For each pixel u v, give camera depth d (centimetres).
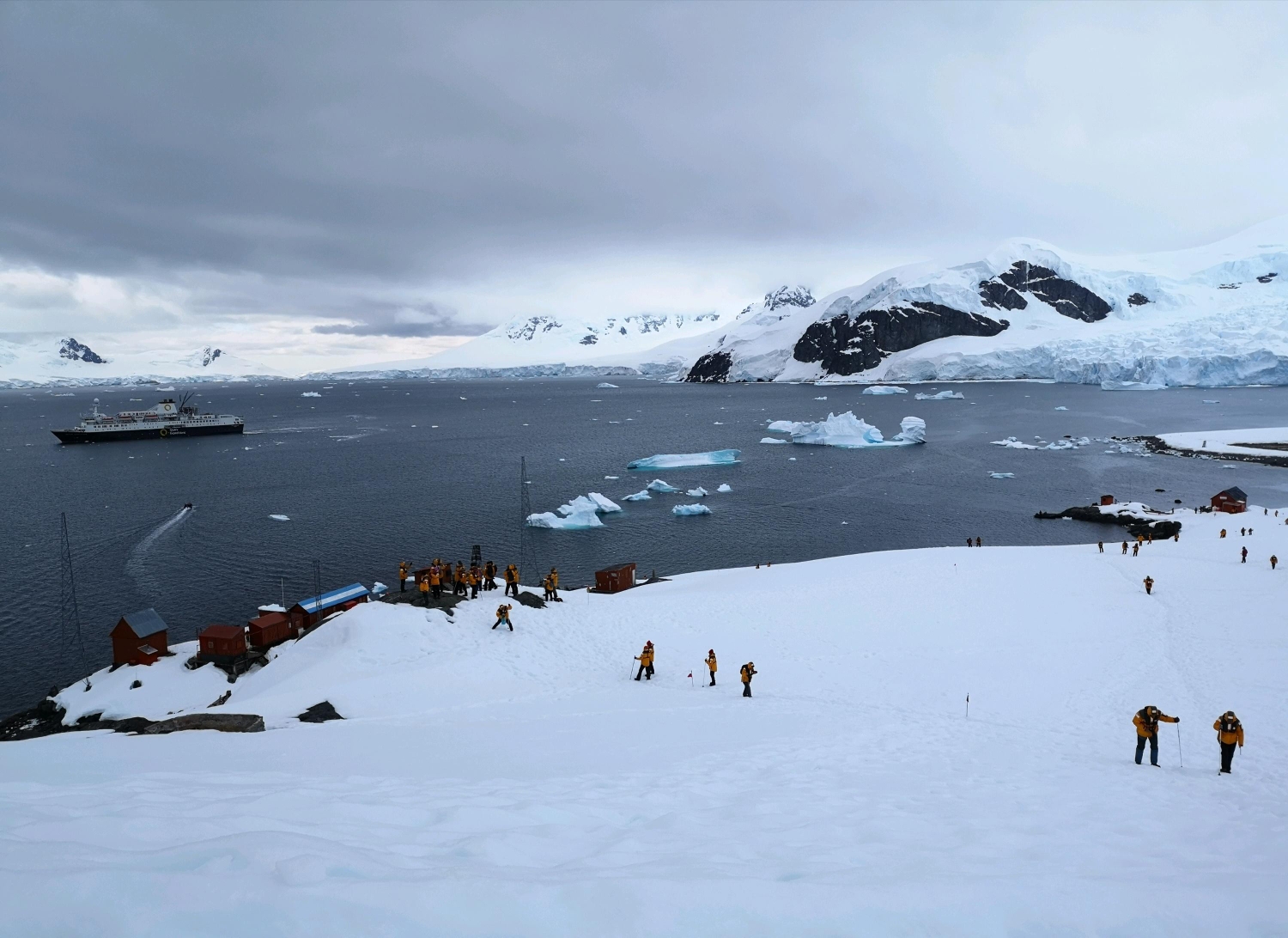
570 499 9294
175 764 1210
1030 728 2114
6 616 5122
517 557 6750
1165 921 545
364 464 12650
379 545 7094
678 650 3153
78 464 13062
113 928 382
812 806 1045
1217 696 2388
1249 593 3903
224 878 439
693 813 949
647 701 2347
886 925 499
